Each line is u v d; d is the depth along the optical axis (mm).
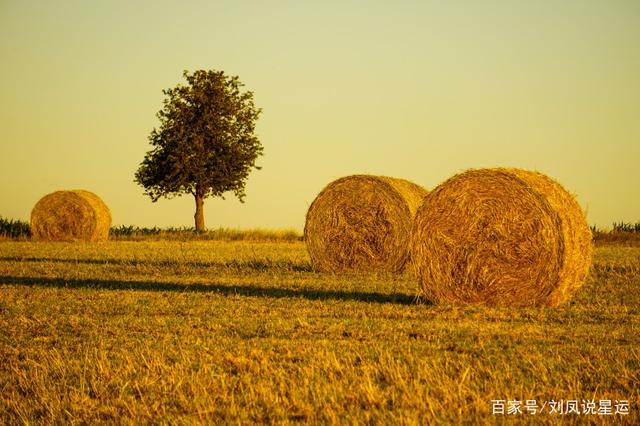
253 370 23734
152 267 56031
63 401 21500
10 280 47531
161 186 137875
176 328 30500
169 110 138875
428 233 39219
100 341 28250
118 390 22344
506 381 22406
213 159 138875
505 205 38188
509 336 28547
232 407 20344
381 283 46250
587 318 32969
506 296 38000
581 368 23719
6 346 27750
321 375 22938
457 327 30438
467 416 19578
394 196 53812
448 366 23781
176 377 23109
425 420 19219
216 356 25625
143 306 36125
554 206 37438
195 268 55312
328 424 19203
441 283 38969
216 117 138875
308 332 29375
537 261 37500
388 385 22172
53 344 28234
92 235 92688
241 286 44281
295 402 20547
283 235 101938
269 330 29859
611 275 49031
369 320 32094
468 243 38625
